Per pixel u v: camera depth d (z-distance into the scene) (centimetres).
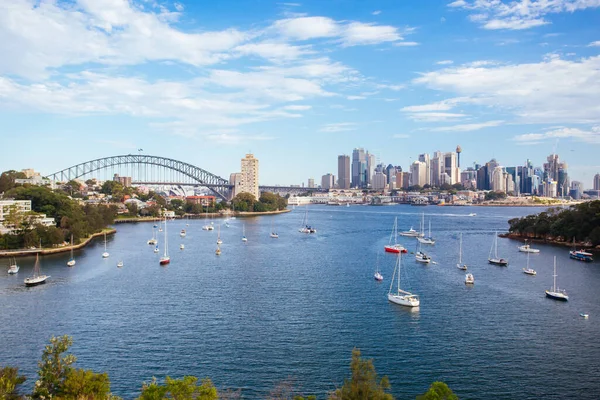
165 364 8331
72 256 19938
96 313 11256
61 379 6256
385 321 10706
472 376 7944
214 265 18212
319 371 8062
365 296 12988
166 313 11294
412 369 8188
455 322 10675
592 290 13925
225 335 9744
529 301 12562
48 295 13038
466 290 13838
